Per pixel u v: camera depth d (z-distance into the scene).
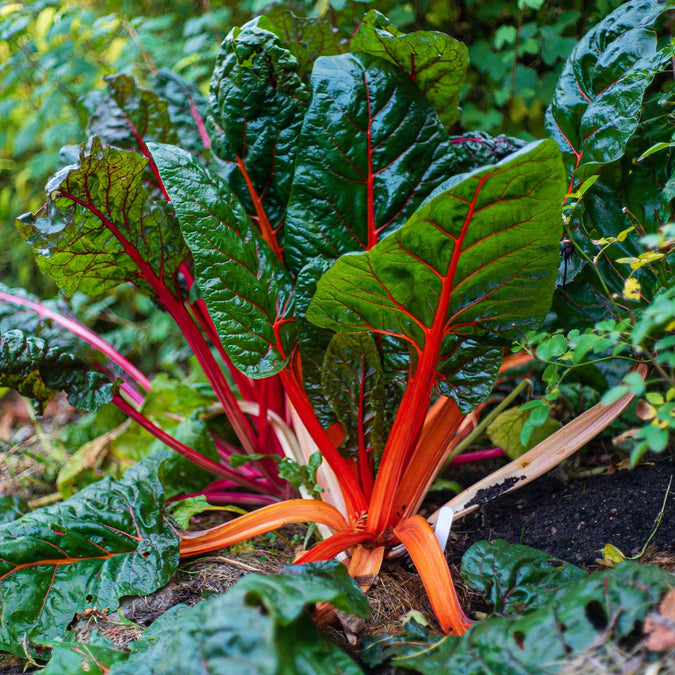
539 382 1.72
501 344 1.27
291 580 0.94
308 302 1.31
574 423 1.36
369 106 1.34
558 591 1.06
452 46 1.37
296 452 1.63
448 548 1.47
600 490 1.49
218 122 1.53
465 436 1.76
